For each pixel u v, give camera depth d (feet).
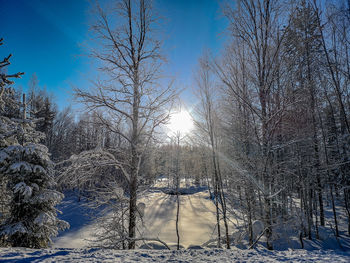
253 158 28.99
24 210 28.43
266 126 27.96
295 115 32.55
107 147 32.91
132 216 29.96
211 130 34.63
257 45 29.68
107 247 28.19
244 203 32.53
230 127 33.04
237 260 14.38
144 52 32.58
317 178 48.91
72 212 63.41
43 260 13.75
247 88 31.07
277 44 28.35
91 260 13.94
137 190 31.04
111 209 30.68
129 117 31.30
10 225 26.94
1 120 31.71
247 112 31.35
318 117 46.37
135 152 30.60
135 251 18.22
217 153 34.78
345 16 37.81
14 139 31.50
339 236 42.19
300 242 36.81
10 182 29.04
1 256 14.67
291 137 31.17
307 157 44.57
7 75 25.50
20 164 27.68
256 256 15.90
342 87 45.01
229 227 53.36
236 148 33.09
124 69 31.14
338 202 71.61
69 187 31.12
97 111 29.78
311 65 36.55
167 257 15.64
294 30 28.14
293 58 28.02
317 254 15.98
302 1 30.73
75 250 17.83
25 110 33.63
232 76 31.86
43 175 30.30
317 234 41.68
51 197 29.48
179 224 55.31
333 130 52.24
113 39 31.04
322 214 50.80
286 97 27.02
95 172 29.84
